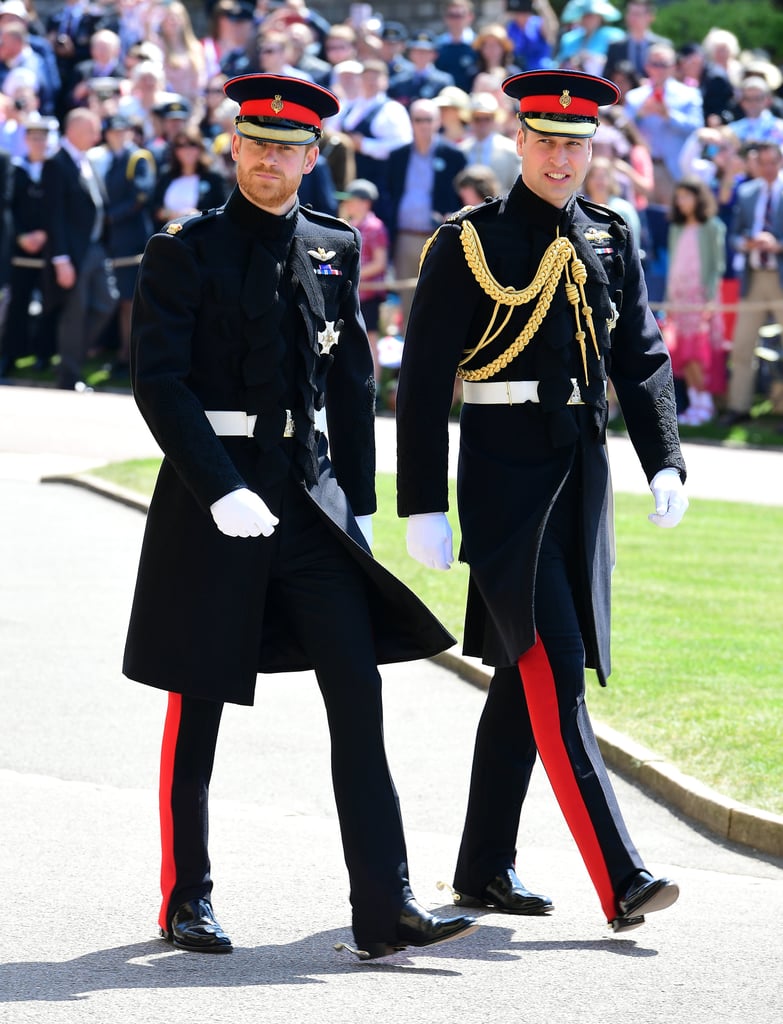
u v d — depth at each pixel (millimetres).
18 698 26844
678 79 61906
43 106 70875
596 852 17375
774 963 17109
